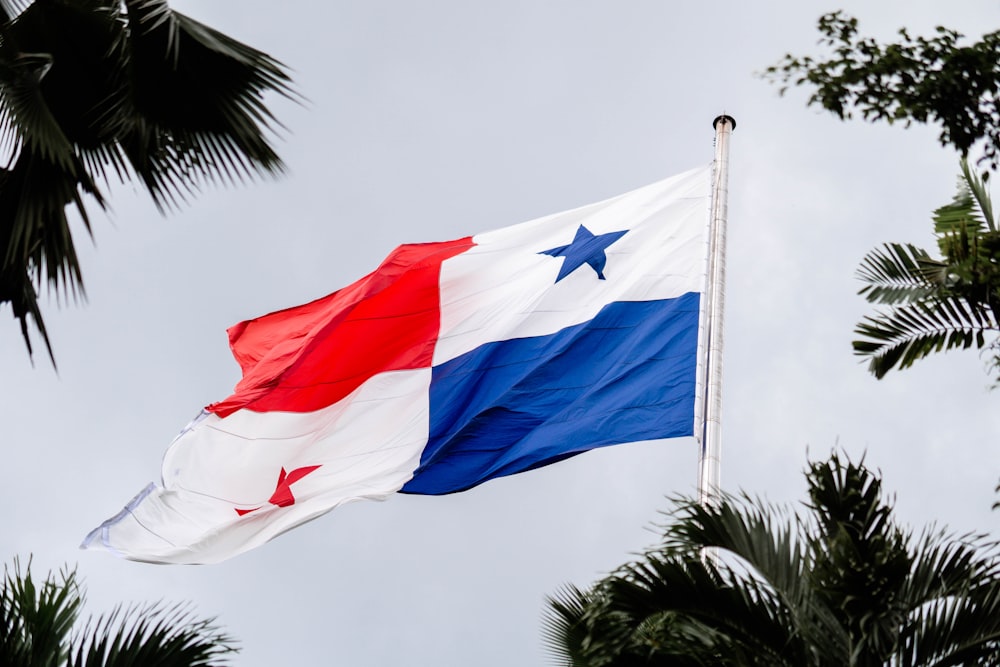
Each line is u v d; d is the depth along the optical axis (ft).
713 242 70.64
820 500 39.93
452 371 71.97
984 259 52.11
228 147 58.13
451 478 65.72
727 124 75.31
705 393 64.39
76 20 55.01
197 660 45.01
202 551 68.08
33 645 45.29
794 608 38.60
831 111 50.90
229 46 56.54
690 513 40.40
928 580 38.50
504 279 74.38
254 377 73.92
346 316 74.18
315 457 71.31
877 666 37.52
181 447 71.61
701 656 38.65
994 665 37.35
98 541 67.26
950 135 50.62
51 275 54.34
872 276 58.39
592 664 39.52
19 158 54.03
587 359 68.03
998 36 49.21
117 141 57.11
